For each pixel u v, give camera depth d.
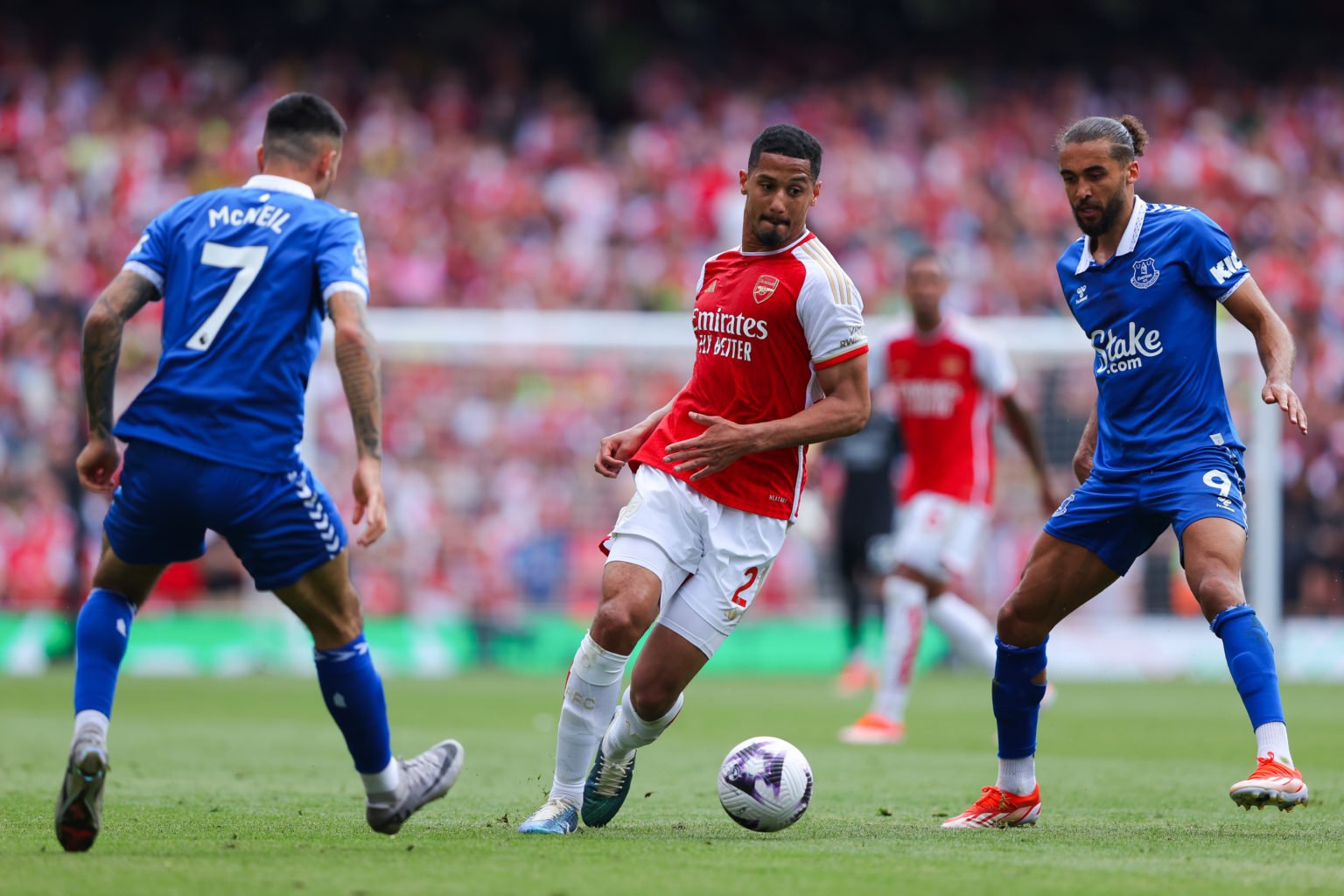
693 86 95.81
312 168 16.73
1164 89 97.94
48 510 63.75
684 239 83.88
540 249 82.56
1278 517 63.69
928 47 101.12
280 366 15.77
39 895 13.30
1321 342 83.00
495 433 67.88
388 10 95.56
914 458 36.16
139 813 20.69
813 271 18.42
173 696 47.47
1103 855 16.75
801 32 100.56
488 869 15.02
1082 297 20.11
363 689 16.23
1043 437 66.50
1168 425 19.45
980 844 17.81
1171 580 66.19
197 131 84.62
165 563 16.33
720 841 17.77
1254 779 17.73
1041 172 90.69
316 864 15.27
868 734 35.19
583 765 18.53
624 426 68.38
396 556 66.50
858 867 15.50
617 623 17.80
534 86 98.12
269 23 94.31
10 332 71.44
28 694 47.09
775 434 18.00
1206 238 19.34
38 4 90.50
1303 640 66.00
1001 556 66.56
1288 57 101.81
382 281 79.25
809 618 66.69
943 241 84.94
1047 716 43.28
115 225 78.88
